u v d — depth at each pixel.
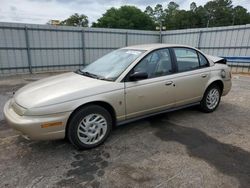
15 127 2.61
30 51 11.06
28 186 2.23
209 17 59.53
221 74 4.43
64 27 11.85
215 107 4.56
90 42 12.99
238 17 57.50
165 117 4.21
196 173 2.45
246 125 3.84
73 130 2.80
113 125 3.26
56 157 2.80
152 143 3.16
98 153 2.89
